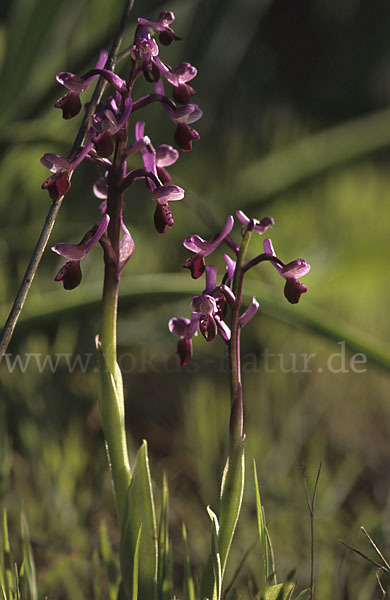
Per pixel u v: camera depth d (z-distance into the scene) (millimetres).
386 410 1527
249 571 1044
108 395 886
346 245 1708
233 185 1746
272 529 1086
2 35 1295
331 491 1140
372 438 1450
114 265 884
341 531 1092
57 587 1025
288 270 876
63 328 1498
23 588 938
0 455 1143
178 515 1117
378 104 3857
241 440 876
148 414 1491
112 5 1438
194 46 1635
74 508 1101
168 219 881
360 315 1869
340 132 1633
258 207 1694
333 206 1941
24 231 1638
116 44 900
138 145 883
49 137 1226
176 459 1289
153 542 885
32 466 1137
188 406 1466
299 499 1122
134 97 1657
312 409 1486
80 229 1676
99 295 1153
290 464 1212
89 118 896
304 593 896
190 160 2123
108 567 925
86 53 1224
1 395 1315
